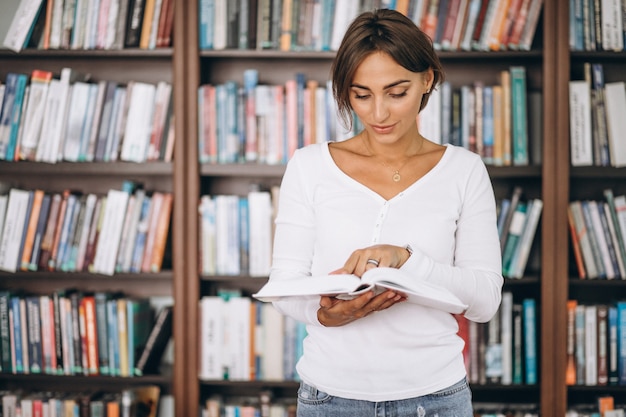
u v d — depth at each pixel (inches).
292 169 58.6
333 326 53.5
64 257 110.1
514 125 107.1
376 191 55.7
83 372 110.8
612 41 105.3
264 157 108.9
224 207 109.3
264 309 109.6
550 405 106.0
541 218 107.3
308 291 49.3
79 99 109.2
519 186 115.6
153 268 109.7
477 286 53.1
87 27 109.0
